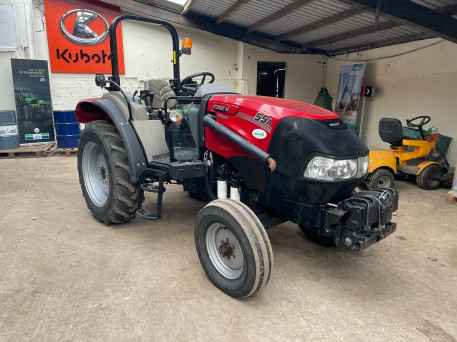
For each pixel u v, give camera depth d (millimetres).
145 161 3064
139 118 3064
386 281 2572
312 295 2367
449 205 4363
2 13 6777
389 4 4293
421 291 2455
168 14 7617
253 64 8742
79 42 7305
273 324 2055
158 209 2861
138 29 7777
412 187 5211
